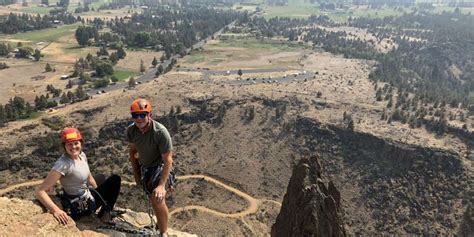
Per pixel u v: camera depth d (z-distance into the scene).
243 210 152.00
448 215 149.50
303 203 51.84
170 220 144.38
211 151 189.50
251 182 171.12
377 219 154.00
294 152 186.38
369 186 165.75
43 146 176.88
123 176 168.00
